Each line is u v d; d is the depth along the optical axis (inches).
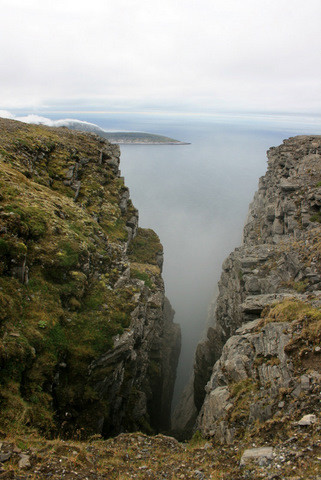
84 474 492.4
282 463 516.1
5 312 748.0
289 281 1487.5
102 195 2022.6
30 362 717.3
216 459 634.2
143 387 1654.8
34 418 634.2
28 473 451.5
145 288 1337.4
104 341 901.8
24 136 1904.5
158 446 723.4
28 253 939.3
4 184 1155.9
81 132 2832.2
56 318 852.0
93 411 839.1
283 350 807.1
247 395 812.6
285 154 2706.7
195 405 2181.3
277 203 2342.5
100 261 1201.4
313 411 614.2
